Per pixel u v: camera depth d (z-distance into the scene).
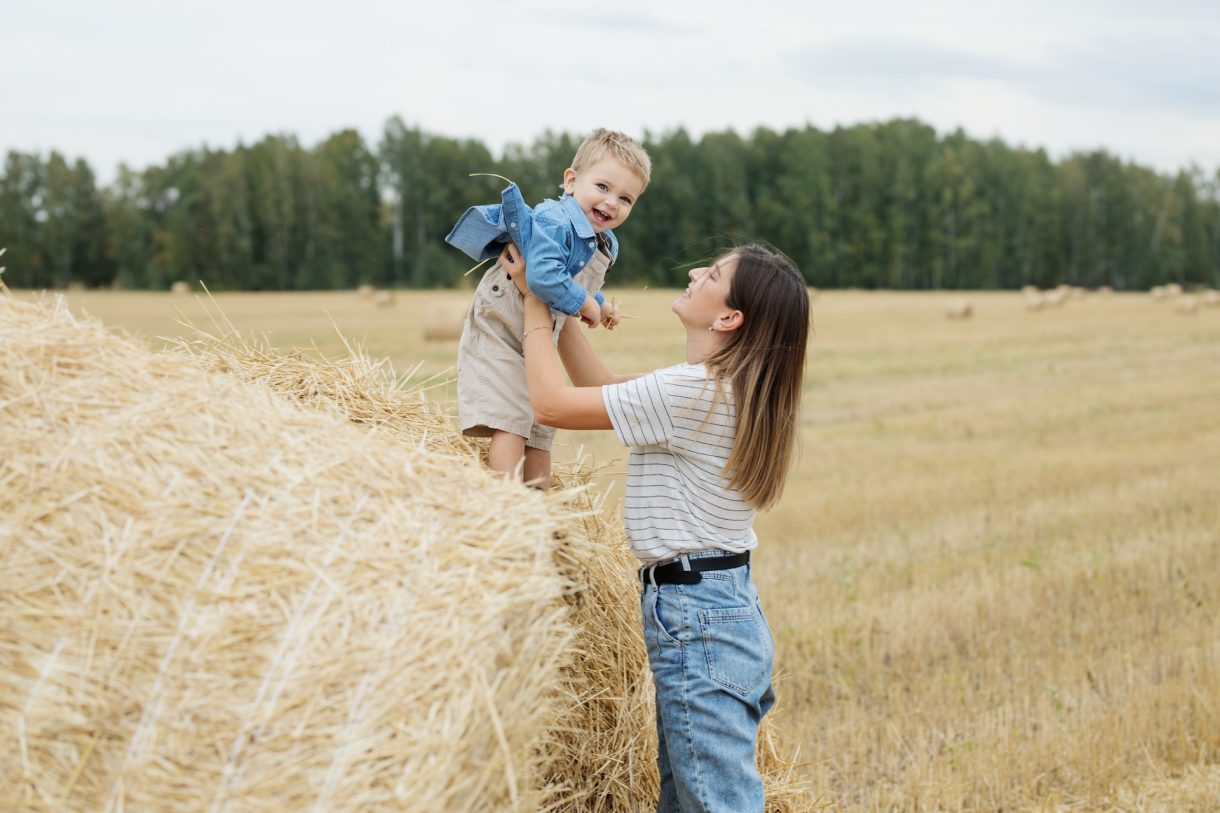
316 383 3.26
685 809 2.97
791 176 87.19
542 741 2.64
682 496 2.96
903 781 4.77
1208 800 4.54
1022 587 7.23
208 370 3.07
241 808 2.02
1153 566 7.64
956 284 90.75
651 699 3.49
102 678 2.05
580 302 2.97
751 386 2.93
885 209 88.75
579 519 2.96
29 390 2.32
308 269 79.25
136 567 2.15
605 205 3.23
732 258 3.04
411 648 2.17
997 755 4.89
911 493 10.22
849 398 17.42
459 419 3.37
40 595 2.09
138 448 2.31
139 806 2.01
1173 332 31.05
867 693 5.76
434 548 2.33
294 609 2.18
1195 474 10.73
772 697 3.15
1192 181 98.81
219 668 2.10
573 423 2.96
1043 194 94.62
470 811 2.19
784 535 8.87
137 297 54.31
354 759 2.06
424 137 87.56
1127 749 4.97
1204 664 5.84
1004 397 17.30
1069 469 11.19
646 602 3.02
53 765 2.00
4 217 79.25
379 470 2.48
